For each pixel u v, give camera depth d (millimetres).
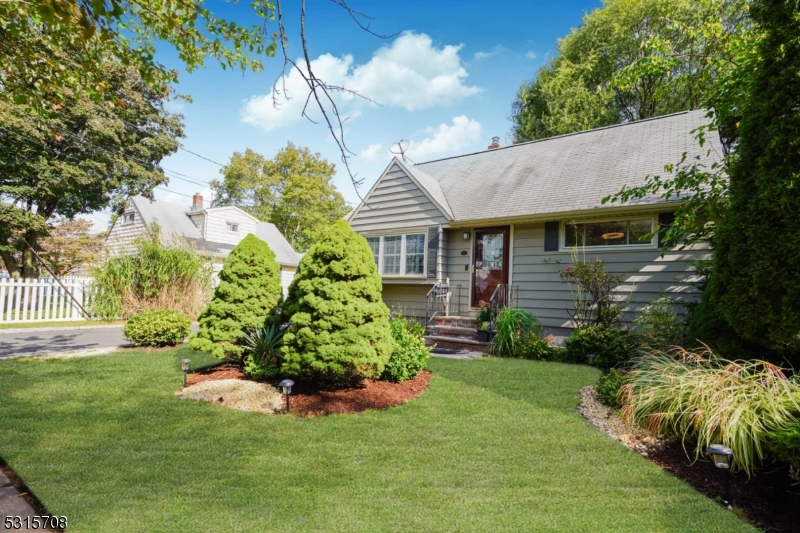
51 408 4277
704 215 5363
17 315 11062
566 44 22656
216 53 4195
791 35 3930
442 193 11398
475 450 3359
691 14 15180
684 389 3689
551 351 7215
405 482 2836
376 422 3971
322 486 2768
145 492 2658
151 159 19156
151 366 6309
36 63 3936
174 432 3672
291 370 4922
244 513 2436
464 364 6707
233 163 33781
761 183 3984
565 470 3037
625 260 8070
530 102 22922
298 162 34344
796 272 3725
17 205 15805
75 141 15797
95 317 12211
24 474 2873
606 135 10781
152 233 13812
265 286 6270
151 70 4105
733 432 3039
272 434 3645
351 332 4773
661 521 2420
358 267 4969
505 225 9758
